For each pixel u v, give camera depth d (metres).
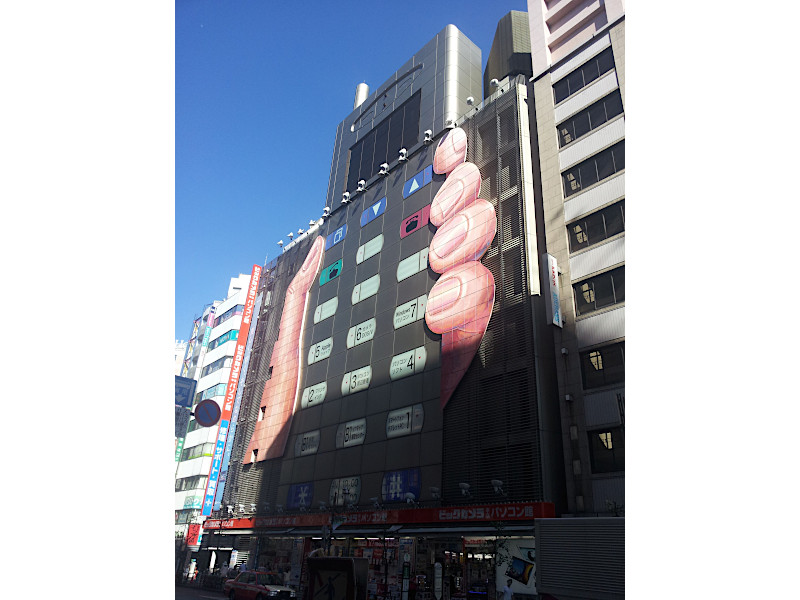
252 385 51.25
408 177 42.03
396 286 37.81
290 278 53.75
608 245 26.23
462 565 24.64
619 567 10.13
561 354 25.98
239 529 40.59
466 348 29.80
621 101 28.72
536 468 23.64
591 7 33.28
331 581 9.64
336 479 35.09
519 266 28.91
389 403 33.56
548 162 31.16
